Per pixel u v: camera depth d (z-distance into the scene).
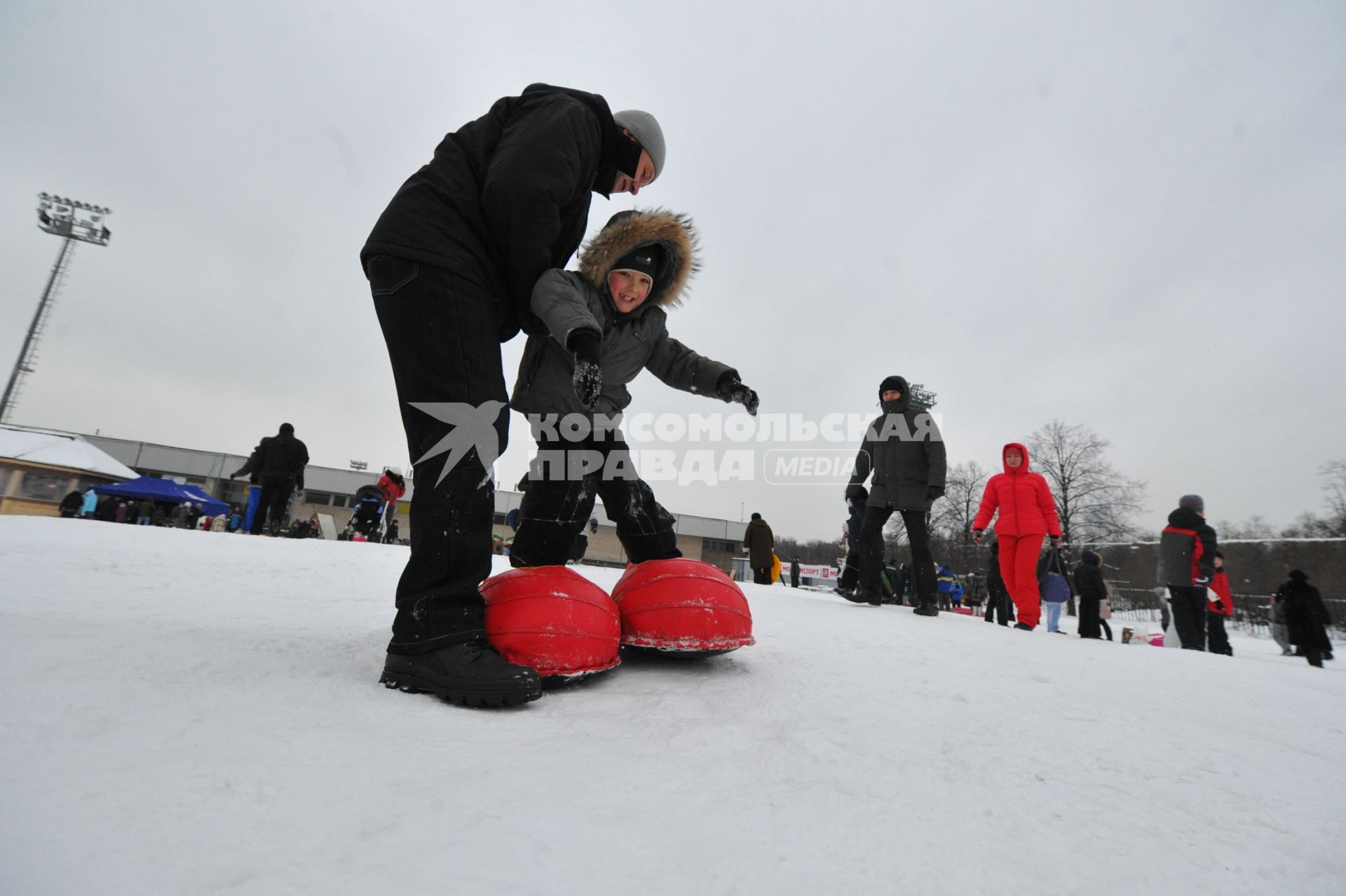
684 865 0.78
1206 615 8.30
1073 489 31.78
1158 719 1.77
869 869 0.81
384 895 0.65
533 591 1.75
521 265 1.67
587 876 0.73
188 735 1.01
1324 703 2.33
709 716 1.47
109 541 4.68
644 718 1.43
